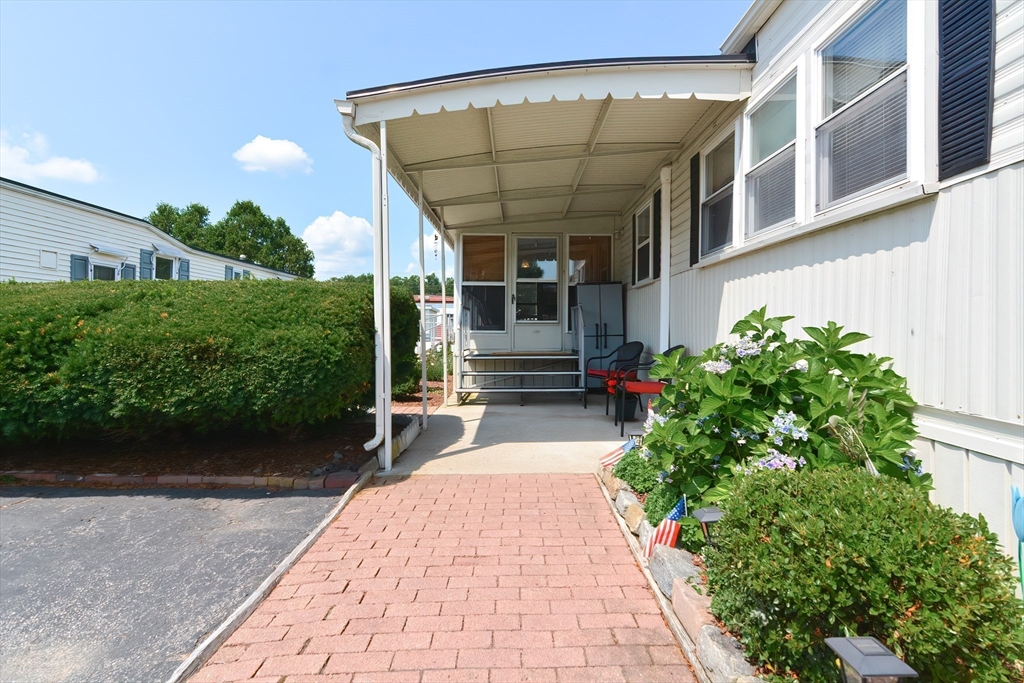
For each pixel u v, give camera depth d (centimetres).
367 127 486
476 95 439
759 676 169
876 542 159
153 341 394
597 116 505
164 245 1616
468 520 345
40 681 201
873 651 134
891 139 277
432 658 206
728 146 478
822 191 340
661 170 623
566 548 304
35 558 298
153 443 494
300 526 338
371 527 335
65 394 396
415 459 488
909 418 246
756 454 247
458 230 907
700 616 203
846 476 193
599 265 920
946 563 154
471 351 906
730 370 265
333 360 405
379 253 451
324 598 252
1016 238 200
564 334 916
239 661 207
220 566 288
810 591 156
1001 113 207
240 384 399
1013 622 153
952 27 230
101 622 238
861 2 296
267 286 474
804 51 355
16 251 1121
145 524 343
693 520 258
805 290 349
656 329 680
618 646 212
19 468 438
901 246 262
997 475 211
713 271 501
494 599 249
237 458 463
